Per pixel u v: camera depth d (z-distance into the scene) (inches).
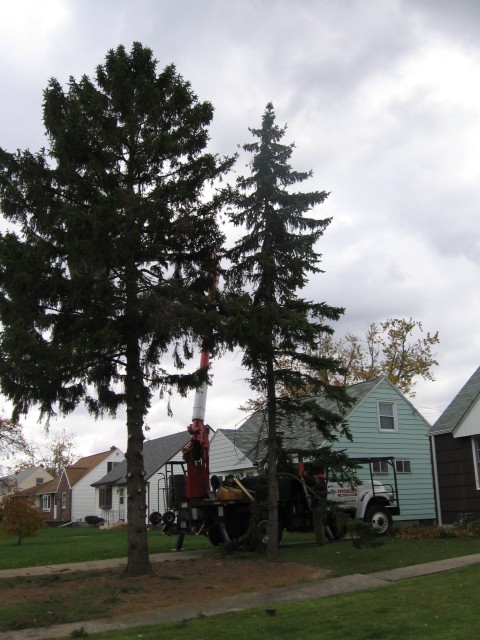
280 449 600.1
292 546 687.7
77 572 561.6
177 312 506.3
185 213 544.4
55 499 2313.0
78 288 480.1
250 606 394.6
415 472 1033.5
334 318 583.5
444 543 631.8
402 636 285.9
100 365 511.2
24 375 452.8
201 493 734.5
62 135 502.9
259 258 568.7
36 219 500.1
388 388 1052.5
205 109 553.9
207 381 552.4
